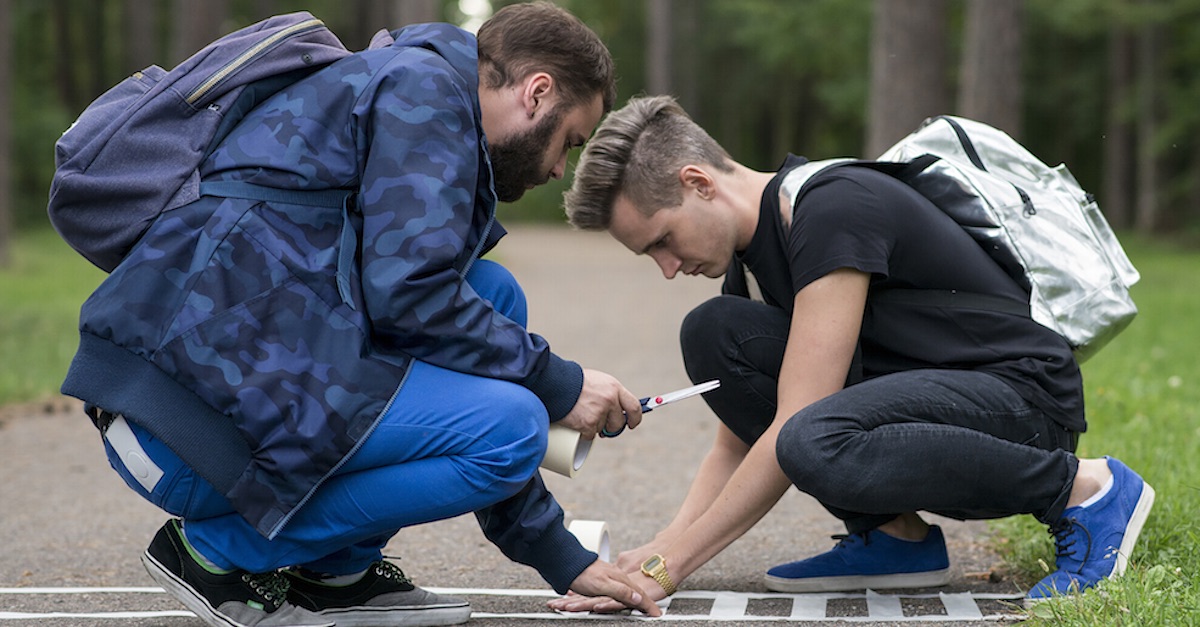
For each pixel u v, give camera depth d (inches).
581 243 1151.6
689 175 114.6
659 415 266.8
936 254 114.0
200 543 102.5
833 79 1391.5
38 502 185.6
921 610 116.0
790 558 143.9
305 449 94.7
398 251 96.0
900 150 122.5
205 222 97.5
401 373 98.6
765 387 122.6
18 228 1106.1
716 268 118.3
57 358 352.8
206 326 95.0
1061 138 1279.5
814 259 110.9
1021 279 116.4
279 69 101.2
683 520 126.3
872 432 106.3
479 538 157.9
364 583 112.6
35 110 1229.7
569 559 112.5
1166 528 129.6
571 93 107.7
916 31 520.7
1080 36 1063.6
